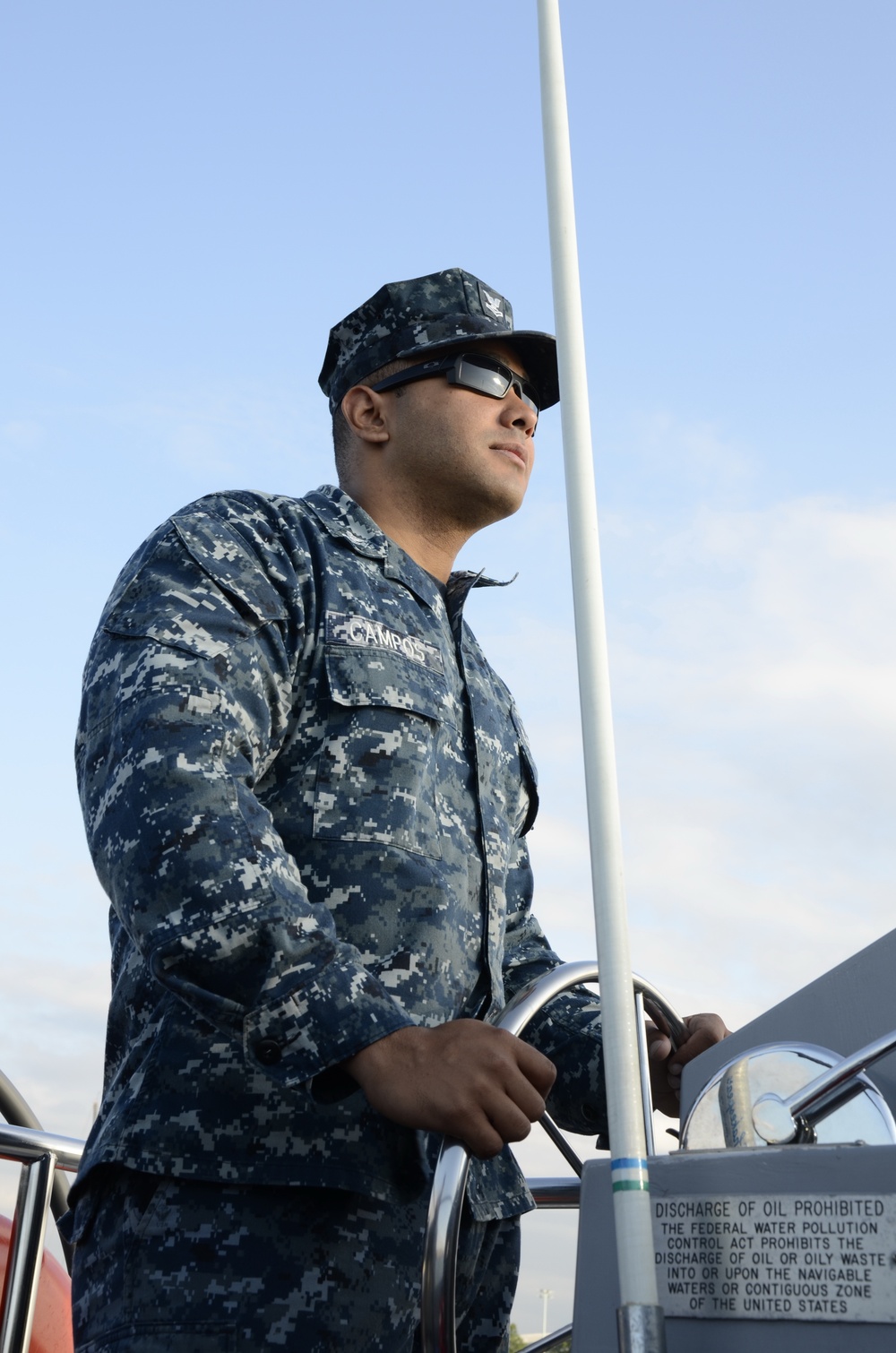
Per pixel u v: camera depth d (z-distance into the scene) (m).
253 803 1.52
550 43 1.32
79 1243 1.59
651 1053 1.86
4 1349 1.85
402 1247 1.56
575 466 1.17
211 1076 1.53
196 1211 1.48
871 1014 1.42
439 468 2.18
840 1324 0.95
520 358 2.30
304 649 1.80
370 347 2.28
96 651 1.69
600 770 1.07
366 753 1.77
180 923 1.41
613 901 1.03
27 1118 2.53
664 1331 0.91
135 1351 1.42
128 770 1.51
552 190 1.26
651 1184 1.07
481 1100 1.30
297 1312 1.45
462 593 2.18
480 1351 1.84
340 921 1.67
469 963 1.81
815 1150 1.01
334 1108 1.55
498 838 1.97
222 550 1.78
